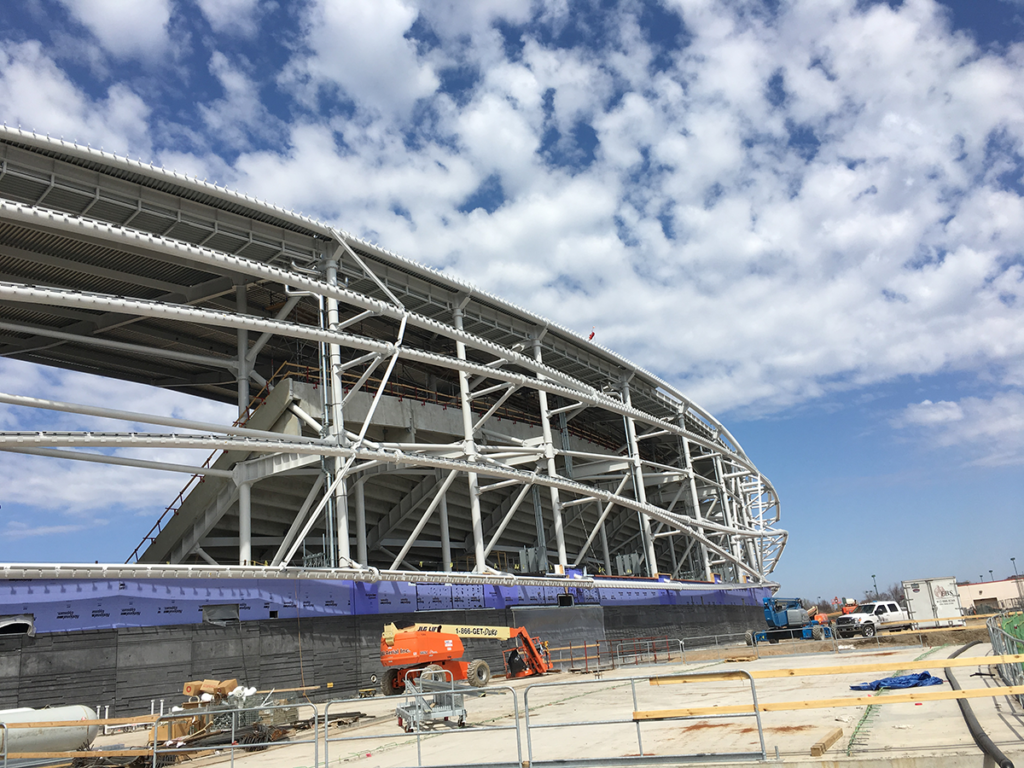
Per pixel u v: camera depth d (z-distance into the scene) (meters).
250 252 32.47
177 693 24.41
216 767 15.75
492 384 50.03
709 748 11.72
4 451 26.11
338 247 33.94
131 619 24.28
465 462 37.28
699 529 61.06
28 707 21.67
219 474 33.06
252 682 26.17
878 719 13.19
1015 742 9.88
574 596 42.59
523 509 52.97
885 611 48.53
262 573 27.67
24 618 22.30
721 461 73.25
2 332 35.94
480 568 39.12
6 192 25.89
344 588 30.16
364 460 38.09
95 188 26.89
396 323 42.28
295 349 42.41
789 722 13.79
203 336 39.97
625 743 13.27
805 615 49.84
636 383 58.97
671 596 52.03
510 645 34.94
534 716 18.83
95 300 23.58
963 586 100.19
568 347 51.47
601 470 54.31
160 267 32.94
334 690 28.31
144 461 30.00
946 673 18.62
